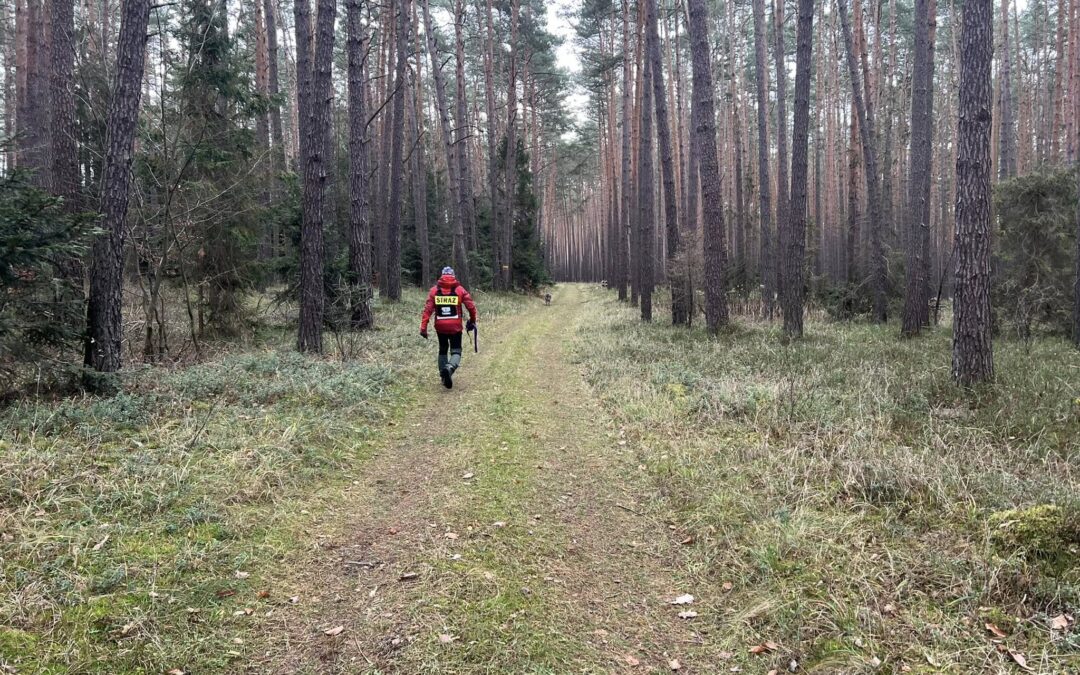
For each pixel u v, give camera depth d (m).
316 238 10.91
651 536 4.54
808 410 6.98
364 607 3.50
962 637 3.14
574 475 5.72
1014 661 2.95
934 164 39.03
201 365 8.85
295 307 15.22
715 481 5.30
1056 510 3.90
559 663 3.08
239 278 11.92
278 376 8.45
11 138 7.00
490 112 30.72
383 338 13.19
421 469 5.80
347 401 7.61
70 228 6.01
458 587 3.70
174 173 10.73
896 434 6.30
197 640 3.10
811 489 4.97
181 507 4.41
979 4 7.21
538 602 3.61
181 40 11.30
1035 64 36.53
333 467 5.70
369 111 31.84
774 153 44.94
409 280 30.75
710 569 4.03
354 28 14.98
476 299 24.72
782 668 3.07
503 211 35.72
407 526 4.55
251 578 3.74
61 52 10.20
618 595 3.74
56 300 6.61
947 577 3.61
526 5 34.31
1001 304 15.02
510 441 6.62
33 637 2.96
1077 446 5.52
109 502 4.28
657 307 23.31
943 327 15.71
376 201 31.84
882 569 3.77
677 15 27.27
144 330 11.08
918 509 4.49
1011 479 4.79
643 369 10.38
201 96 11.32
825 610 3.44
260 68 21.42
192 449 5.45
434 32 32.72
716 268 14.32
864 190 33.41
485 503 4.96
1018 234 14.98
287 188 14.52
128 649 2.96
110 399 6.31
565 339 15.33
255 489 4.85
